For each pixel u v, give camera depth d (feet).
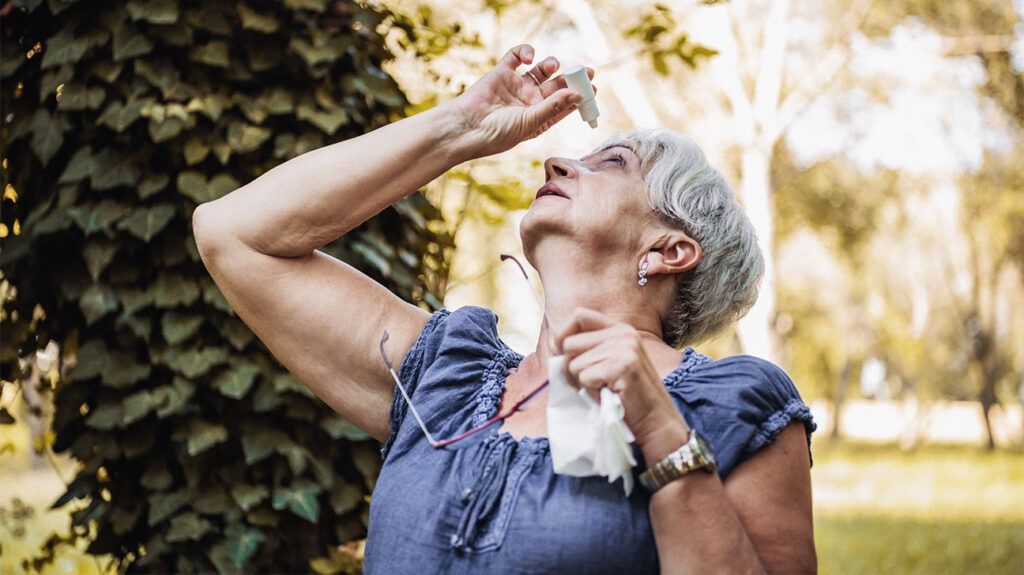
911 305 86.58
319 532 9.03
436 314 6.37
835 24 44.86
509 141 6.07
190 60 8.75
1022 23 50.11
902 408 98.48
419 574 5.25
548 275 5.91
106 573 9.20
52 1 8.79
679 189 5.90
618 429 4.72
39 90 9.24
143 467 8.84
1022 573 30.35
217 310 8.66
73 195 8.81
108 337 8.88
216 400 8.70
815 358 91.61
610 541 5.02
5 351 9.34
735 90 40.11
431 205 10.10
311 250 6.25
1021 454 77.00
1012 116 56.95
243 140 8.75
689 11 12.61
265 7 8.94
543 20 14.30
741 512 5.12
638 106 33.81
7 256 9.03
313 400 8.79
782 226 64.80
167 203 8.75
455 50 11.53
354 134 9.32
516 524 5.11
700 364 5.58
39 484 39.88
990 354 82.48
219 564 8.45
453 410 5.80
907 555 31.99
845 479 58.39
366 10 9.66
